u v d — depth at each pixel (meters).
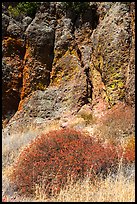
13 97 21.53
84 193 7.78
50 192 8.19
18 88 21.83
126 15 19.77
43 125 19.64
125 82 18.39
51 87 21.69
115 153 9.71
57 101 20.80
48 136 9.52
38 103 20.91
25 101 21.45
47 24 22.89
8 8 23.50
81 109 19.73
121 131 14.18
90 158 8.90
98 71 20.59
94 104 19.55
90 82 20.70
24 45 22.73
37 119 20.28
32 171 8.61
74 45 22.23
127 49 18.91
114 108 17.89
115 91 18.50
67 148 9.03
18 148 13.68
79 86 20.45
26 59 22.44
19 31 22.73
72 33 22.72
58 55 22.31
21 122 20.50
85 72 20.98
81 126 17.64
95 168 8.80
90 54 21.59
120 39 19.14
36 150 9.05
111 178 8.36
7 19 22.58
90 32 22.39
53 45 22.59
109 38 19.59
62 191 7.87
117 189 7.69
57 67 21.97
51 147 9.06
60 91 21.08
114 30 19.59
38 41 22.34
